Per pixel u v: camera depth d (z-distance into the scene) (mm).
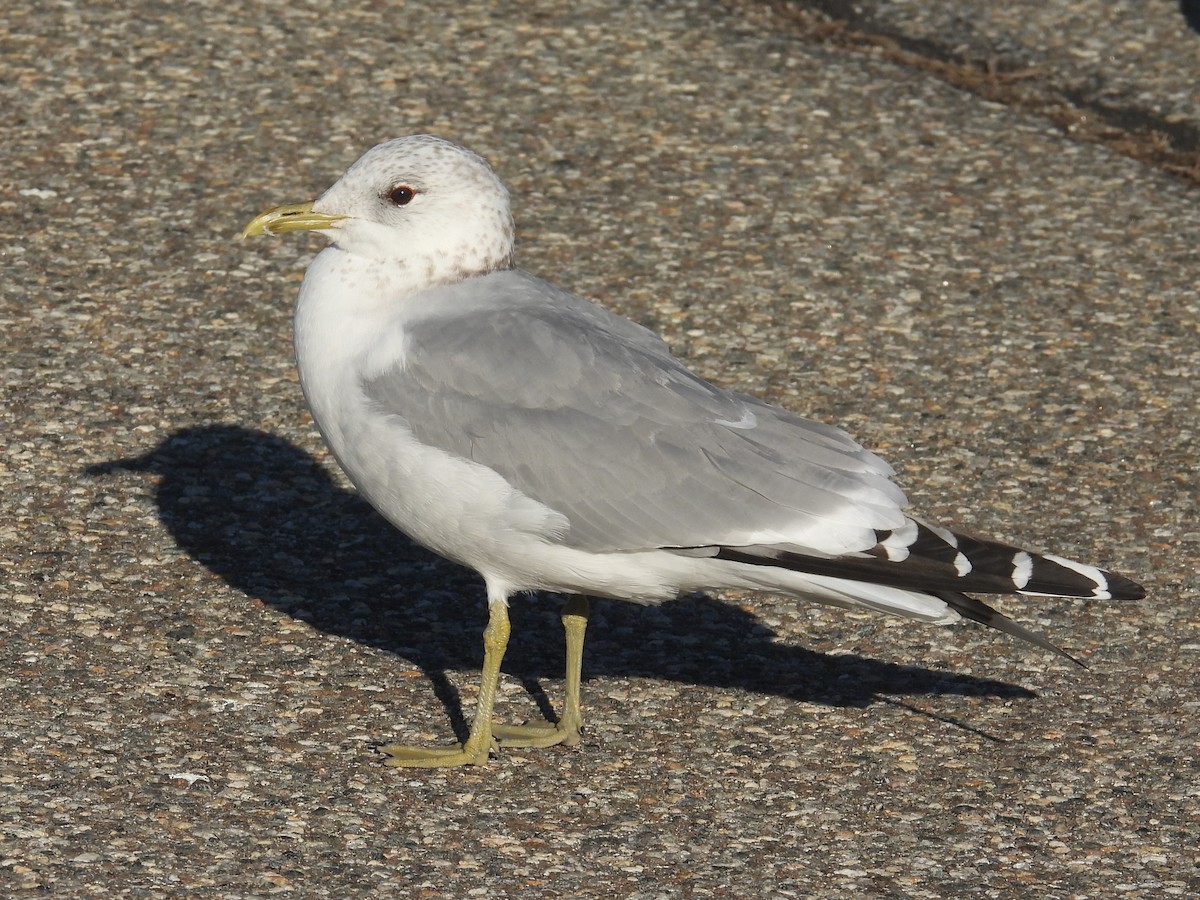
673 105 16625
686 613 11125
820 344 13570
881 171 15828
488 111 16328
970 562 8977
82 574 10820
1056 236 15055
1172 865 8602
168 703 9656
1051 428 12703
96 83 16344
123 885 7996
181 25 17359
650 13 18156
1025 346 13641
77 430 12203
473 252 9656
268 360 13156
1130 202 15570
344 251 9727
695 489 9094
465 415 9195
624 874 8383
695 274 14328
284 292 13930
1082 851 8711
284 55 16969
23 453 11906
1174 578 11227
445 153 9594
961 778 9352
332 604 10859
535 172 15508
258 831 8555
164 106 16078
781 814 8984
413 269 9586
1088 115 16875
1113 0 18531
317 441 12422
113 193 14883
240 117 15992
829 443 9336
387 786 9086
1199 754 9578
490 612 9586
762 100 16766
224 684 9906
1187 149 16422
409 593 11086
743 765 9461
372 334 9492
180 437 12273
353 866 8320
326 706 9820
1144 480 12172
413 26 17641
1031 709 10023
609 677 10383
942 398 13000
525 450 9125
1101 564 11305
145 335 13281
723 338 13570
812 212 15211
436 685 10180
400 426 9258
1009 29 17984
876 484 9203
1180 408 12969
